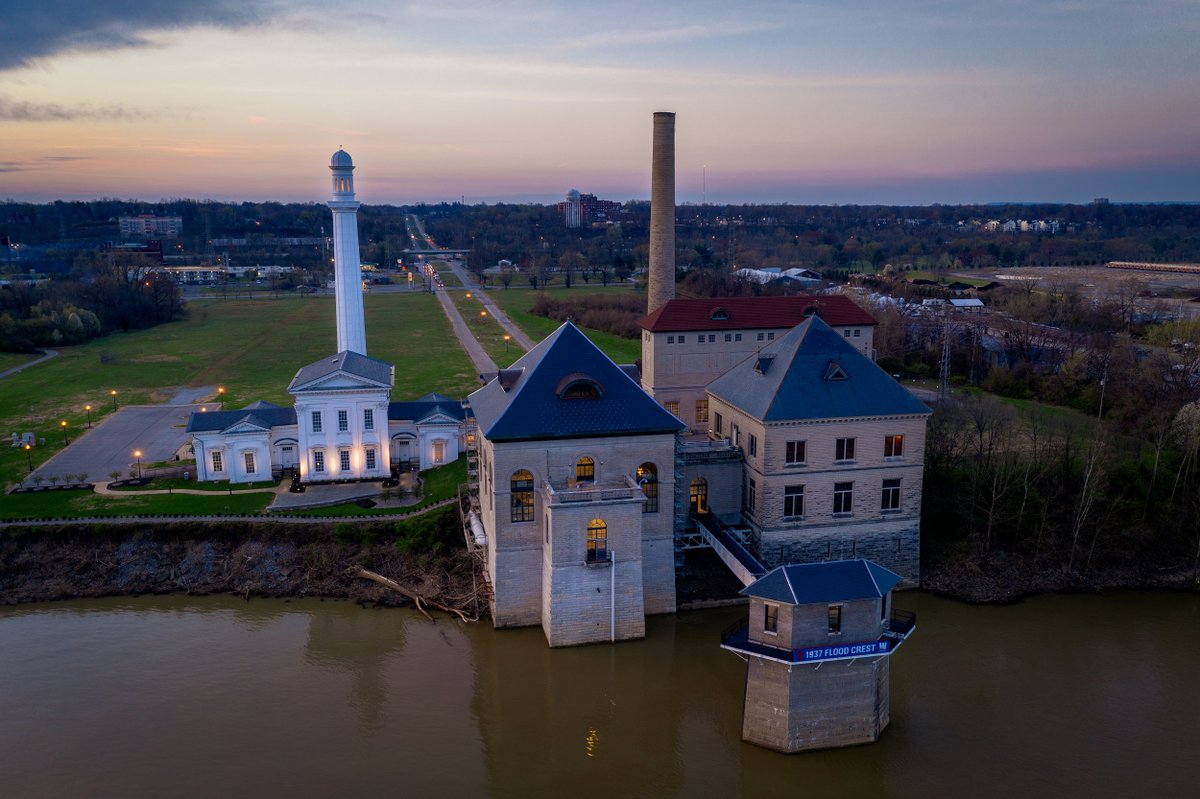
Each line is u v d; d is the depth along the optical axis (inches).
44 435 4318.4
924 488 3265.3
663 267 4820.4
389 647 2596.0
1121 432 3821.4
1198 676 2427.4
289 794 1939.0
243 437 3612.2
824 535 2829.7
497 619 2630.4
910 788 1952.5
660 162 4707.2
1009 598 2891.2
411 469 3784.5
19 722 2194.9
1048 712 2242.9
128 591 2930.6
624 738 2154.3
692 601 2753.4
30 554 3046.3
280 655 2544.3
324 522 3181.6
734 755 2078.0
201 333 7810.0
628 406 2610.7
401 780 1994.3
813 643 2012.8
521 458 2534.5
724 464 2896.2
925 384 5285.4
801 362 2819.9
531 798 1941.4
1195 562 3078.2
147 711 2250.2
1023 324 5925.2
